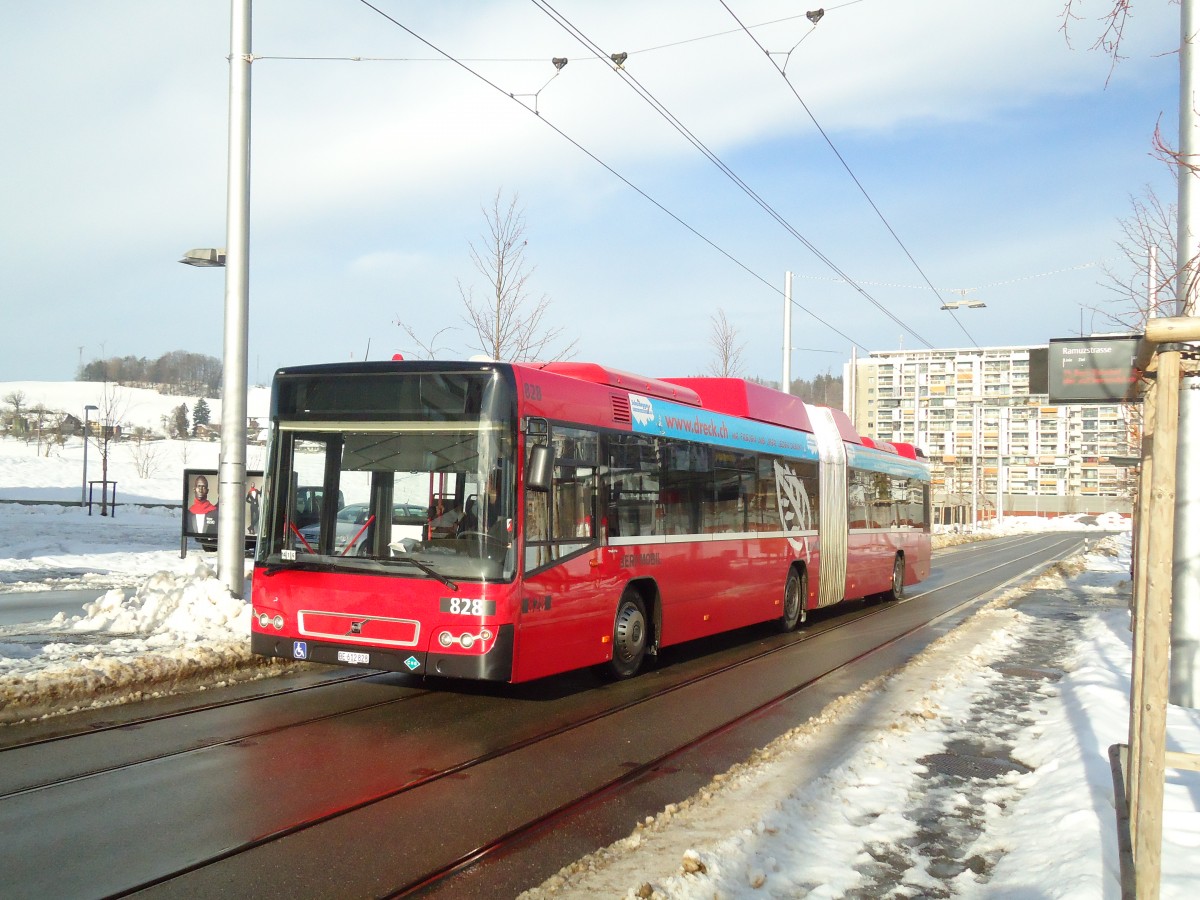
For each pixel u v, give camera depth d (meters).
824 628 16.81
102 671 9.33
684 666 12.50
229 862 5.36
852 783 7.07
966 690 10.77
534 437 8.99
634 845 5.68
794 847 5.73
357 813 6.26
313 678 10.66
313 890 5.00
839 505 17.91
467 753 7.82
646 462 11.25
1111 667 11.44
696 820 6.17
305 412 9.27
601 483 10.24
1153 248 12.60
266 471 9.36
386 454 8.97
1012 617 17.86
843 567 17.97
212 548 25.59
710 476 12.93
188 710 8.88
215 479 22.02
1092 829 5.57
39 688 8.75
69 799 6.34
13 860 5.30
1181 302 8.16
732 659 13.17
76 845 5.54
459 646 8.49
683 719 9.31
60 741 7.71
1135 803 4.34
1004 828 6.14
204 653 10.44
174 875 5.14
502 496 8.66
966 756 7.96
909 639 15.32
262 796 6.52
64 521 34.91
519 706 9.64
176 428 115.62
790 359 28.73
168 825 5.90
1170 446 3.78
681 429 12.16
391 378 9.03
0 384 146.12
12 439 94.19
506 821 6.19
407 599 8.67
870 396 132.50
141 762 7.21
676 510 11.95
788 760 7.70
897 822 6.26
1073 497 120.06
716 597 12.97
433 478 8.80
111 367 181.00
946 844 5.90
